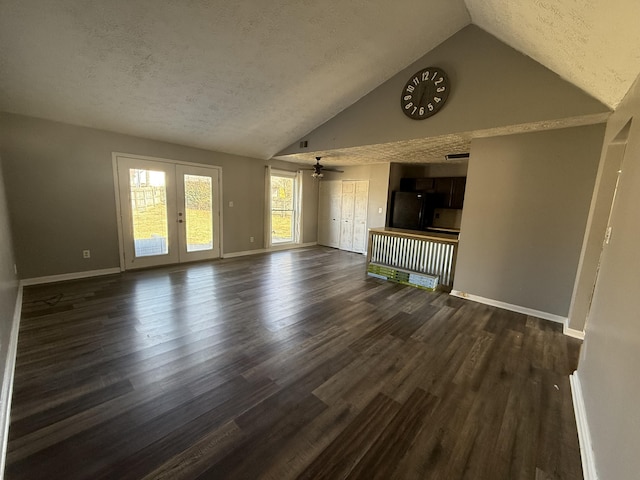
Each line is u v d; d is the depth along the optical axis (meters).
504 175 3.46
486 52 3.02
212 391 1.90
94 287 3.80
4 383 1.70
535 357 2.46
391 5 2.71
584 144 2.96
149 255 4.86
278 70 3.34
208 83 3.40
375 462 1.43
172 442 1.50
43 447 1.44
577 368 2.17
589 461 1.40
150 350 2.36
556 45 2.12
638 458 0.95
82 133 3.97
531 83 2.79
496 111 3.00
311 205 7.61
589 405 1.64
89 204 4.13
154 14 2.42
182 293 3.72
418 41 3.22
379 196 6.56
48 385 1.89
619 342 1.35
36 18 2.29
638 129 1.62
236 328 2.80
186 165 5.12
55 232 3.89
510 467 1.43
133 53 2.78
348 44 3.11
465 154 4.89
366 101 4.08
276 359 2.30
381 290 4.13
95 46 2.64
